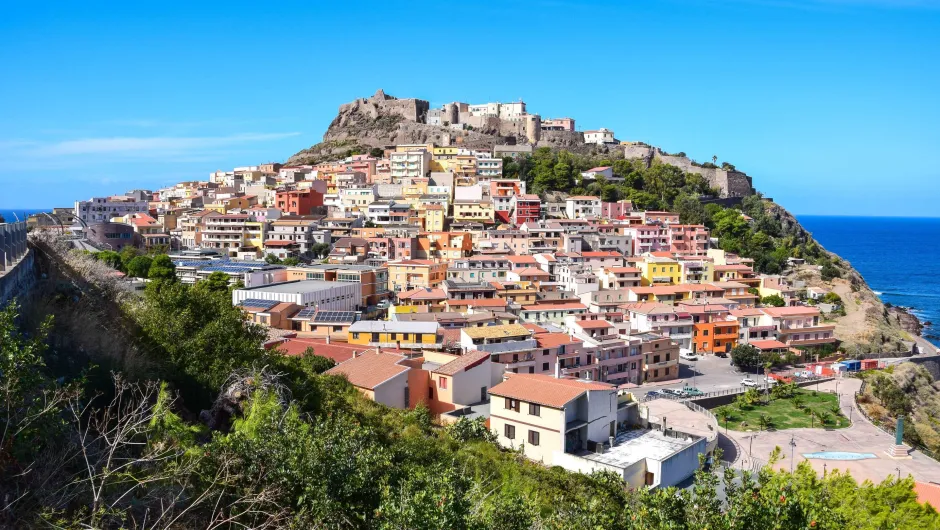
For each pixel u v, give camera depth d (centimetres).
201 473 2861
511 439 7362
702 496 2975
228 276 14475
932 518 4169
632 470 6656
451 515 2717
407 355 8988
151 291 5347
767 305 16700
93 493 2400
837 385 12838
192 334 5006
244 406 4069
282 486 2903
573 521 3297
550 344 10938
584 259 17900
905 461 8894
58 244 5250
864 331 16438
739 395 11856
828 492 3822
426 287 15062
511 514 3114
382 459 3316
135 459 2795
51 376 3231
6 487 2338
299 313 11556
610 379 12181
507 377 8881
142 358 4212
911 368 14325
